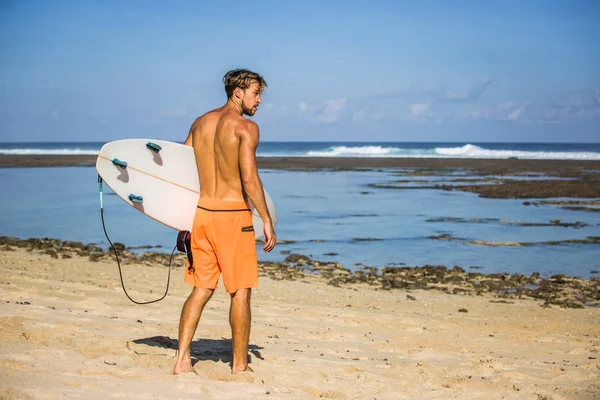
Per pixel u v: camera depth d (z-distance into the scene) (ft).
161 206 14.75
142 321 20.56
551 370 18.19
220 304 26.68
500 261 47.98
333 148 319.68
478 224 67.41
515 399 13.96
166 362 14.51
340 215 74.69
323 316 26.20
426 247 53.83
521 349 22.08
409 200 92.58
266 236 13.73
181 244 14.53
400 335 23.35
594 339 24.45
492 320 29.07
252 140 13.51
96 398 10.79
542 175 149.48
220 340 18.90
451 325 26.45
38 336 15.47
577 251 52.21
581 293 37.27
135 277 35.17
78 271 36.01
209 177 13.94
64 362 13.37
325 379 14.82
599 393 15.01
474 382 15.75
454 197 97.14
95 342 15.93
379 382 15.01
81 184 115.44
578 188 109.09
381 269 44.70
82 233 59.06
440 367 17.85
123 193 14.52
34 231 59.77
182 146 14.69
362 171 173.68
